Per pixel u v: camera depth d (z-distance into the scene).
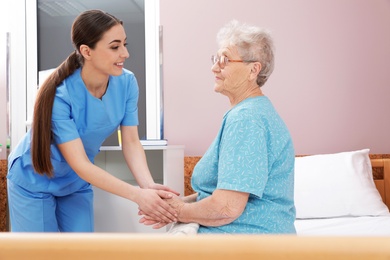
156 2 2.96
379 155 2.79
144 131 2.98
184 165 2.82
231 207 1.24
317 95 2.82
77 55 1.81
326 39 2.82
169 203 1.45
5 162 2.85
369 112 2.81
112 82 1.87
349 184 2.34
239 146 1.24
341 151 2.81
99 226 2.42
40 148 1.72
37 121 1.72
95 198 2.43
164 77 2.86
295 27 2.83
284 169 1.32
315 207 2.30
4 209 2.84
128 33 2.99
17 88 2.96
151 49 2.96
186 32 2.85
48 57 3.03
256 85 1.40
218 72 1.41
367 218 2.22
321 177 2.37
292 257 0.36
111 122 1.90
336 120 2.81
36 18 3.01
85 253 0.38
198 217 1.33
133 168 1.96
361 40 2.81
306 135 2.82
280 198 1.33
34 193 1.84
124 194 1.59
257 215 1.30
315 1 2.82
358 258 0.36
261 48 1.37
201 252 0.37
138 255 0.38
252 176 1.22
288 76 2.83
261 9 2.83
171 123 2.85
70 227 1.93
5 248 0.39
